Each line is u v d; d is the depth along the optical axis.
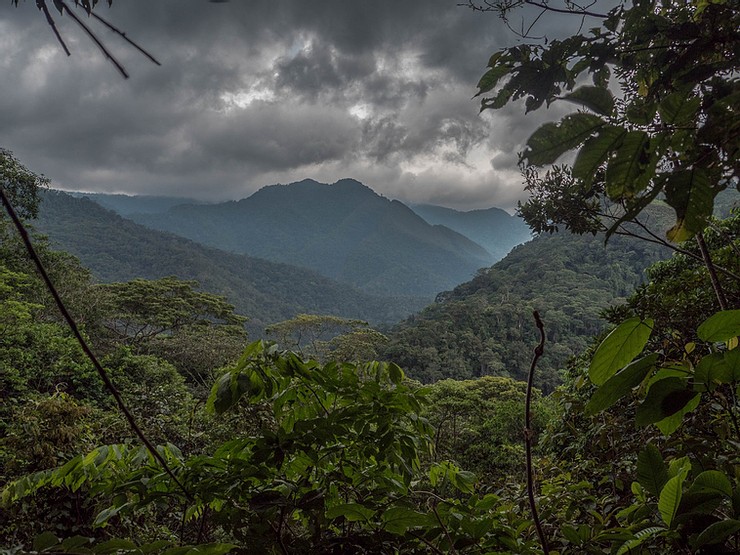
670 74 0.87
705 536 0.84
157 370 14.22
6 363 10.85
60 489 3.65
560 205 3.04
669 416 0.84
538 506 1.75
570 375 4.99
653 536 0.98
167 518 3.52
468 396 17.39
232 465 1.41
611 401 0.80
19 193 17.80
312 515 1.39
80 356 12.18
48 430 4.37
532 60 0.93
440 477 1.65
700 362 0.75
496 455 14.85
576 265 78.19
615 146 0.53
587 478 2.47
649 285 4.47
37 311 16.59
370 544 1.32
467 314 60.25
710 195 0.56
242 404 3.42
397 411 1.53
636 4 0.98
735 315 0.74
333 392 1.50
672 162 0.60
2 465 4.29
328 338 37.31
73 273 22.19
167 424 5.86
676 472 1.03
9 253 17.81
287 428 1.63
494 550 1.37
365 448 1.47
